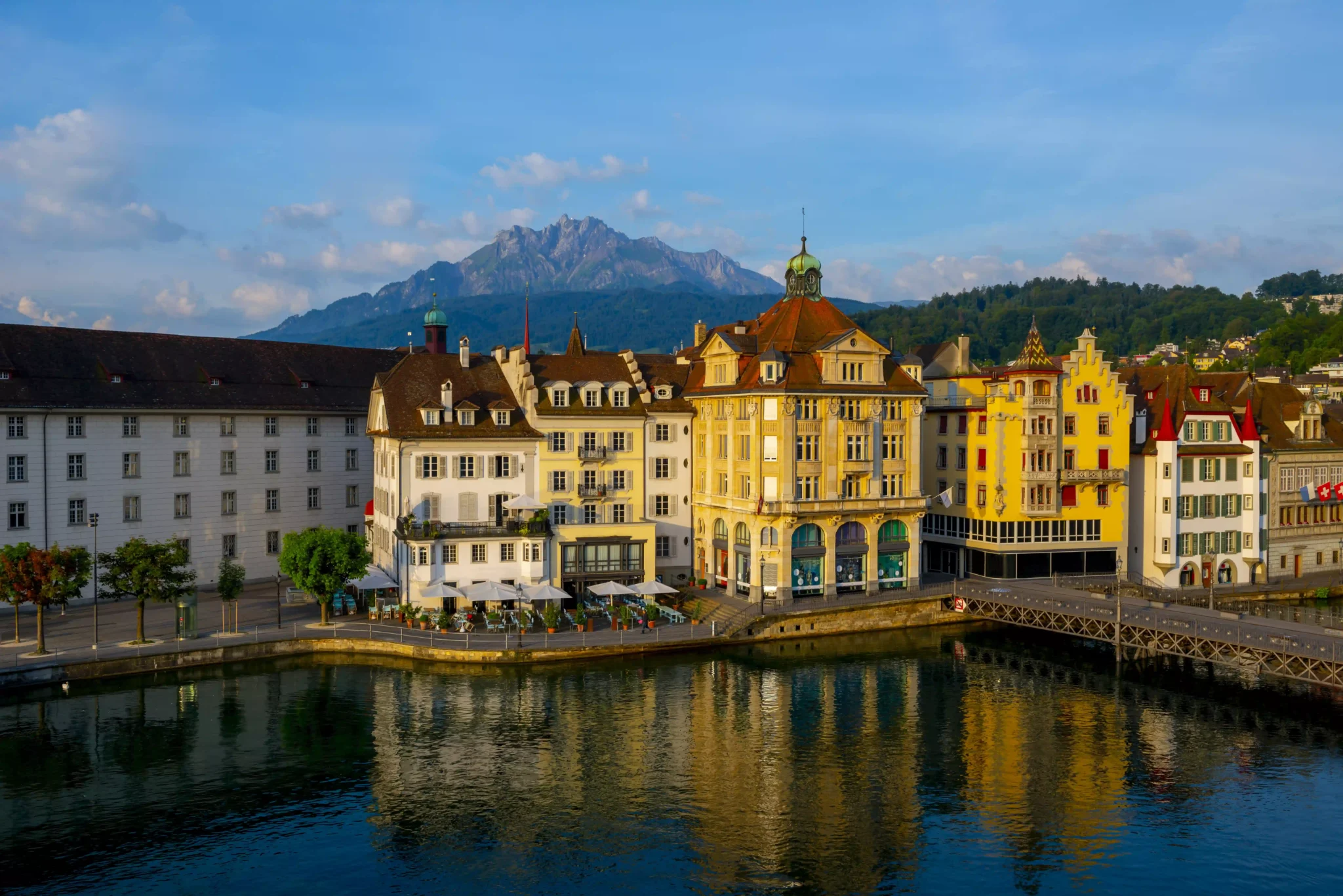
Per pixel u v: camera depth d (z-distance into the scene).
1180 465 101.12
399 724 64.00
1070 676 76.38
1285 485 108.00
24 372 88.06
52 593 71.12
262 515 100.94
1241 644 69.81
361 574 82.19
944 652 82.81
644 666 77.25
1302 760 59.00
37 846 48.00
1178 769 57.69
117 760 57.78
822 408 90.25
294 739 61.16
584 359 98.19
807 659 80.00
